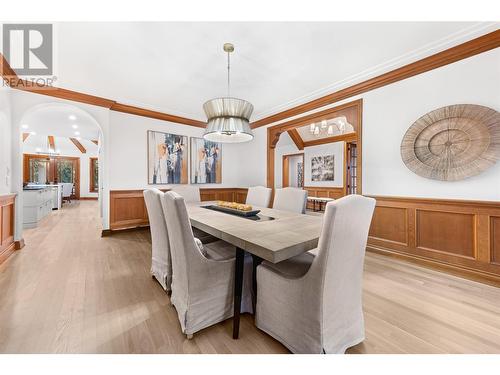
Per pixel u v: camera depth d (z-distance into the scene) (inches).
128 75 112.0
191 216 80.0
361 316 51.8
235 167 221.5
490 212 82.6
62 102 128.9
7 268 92.7
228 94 137.3
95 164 410.9
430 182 96.9
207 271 55.4
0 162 102.6
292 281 47.1
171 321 59.5
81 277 85.4
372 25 77.2
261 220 73.3
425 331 55.9
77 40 83.9
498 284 80.4
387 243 110.0
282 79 116.9
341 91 126.3
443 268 92.7
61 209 278.4
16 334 53.1
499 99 80.4
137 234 151.9
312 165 281.6
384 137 110.3
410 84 101.2
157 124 171.3
